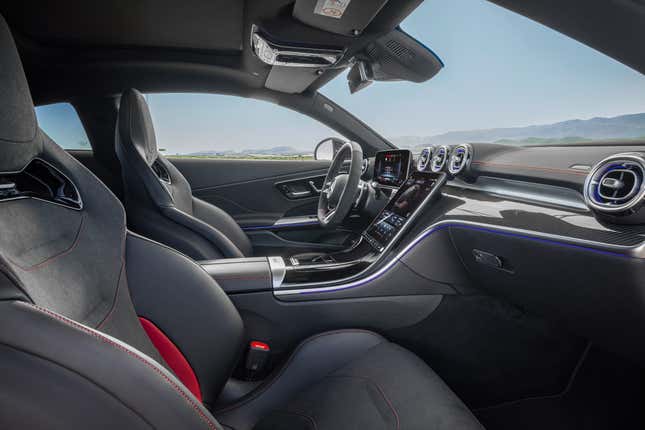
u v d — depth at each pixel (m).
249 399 0.96
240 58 2.28
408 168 1.75
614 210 0.70
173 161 2.35
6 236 0.45
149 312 0.76
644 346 0.74
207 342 0.81
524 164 1.07
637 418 1.00
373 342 1.06
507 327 1.13
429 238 1.12
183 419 0.41
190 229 1.32
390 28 1.63
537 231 0.82
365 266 1.17
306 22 1.58
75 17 1.85
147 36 2.06
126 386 0.38
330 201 1.70
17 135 0.52
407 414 0.74
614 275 0.68
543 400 1.08
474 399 1.15
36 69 1.94
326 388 0.88
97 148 2.12
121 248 0.71
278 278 1.11
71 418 0.35
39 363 0.34
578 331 0.91
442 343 1.18
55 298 0.48
